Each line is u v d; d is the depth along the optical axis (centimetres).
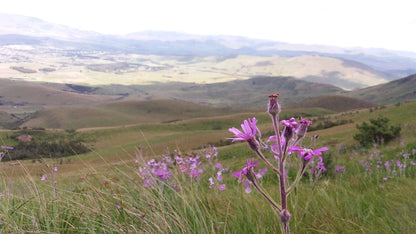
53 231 286
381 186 669
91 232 281
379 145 2581
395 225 380
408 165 1088
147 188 387
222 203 402
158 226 283
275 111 181
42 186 358
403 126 3588
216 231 315
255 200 429
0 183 340
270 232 334
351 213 423
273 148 189
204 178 530
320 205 444
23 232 273
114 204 335
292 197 441
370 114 9462
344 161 1420
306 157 181
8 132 13300
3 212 289
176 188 418
